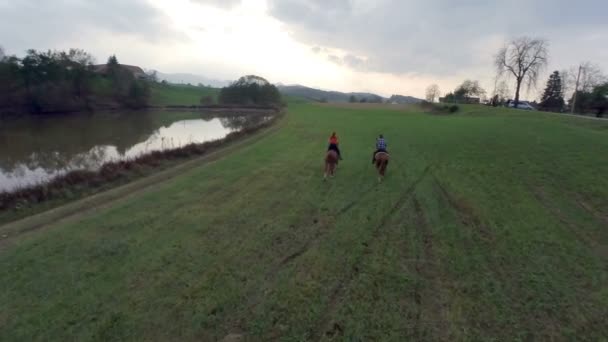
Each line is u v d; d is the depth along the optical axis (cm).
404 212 1063
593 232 915
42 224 1000
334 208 1105
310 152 2106
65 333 557
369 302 624
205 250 823
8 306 621
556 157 1725
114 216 1041
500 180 1392
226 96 10769
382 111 6606
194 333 558
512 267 741
